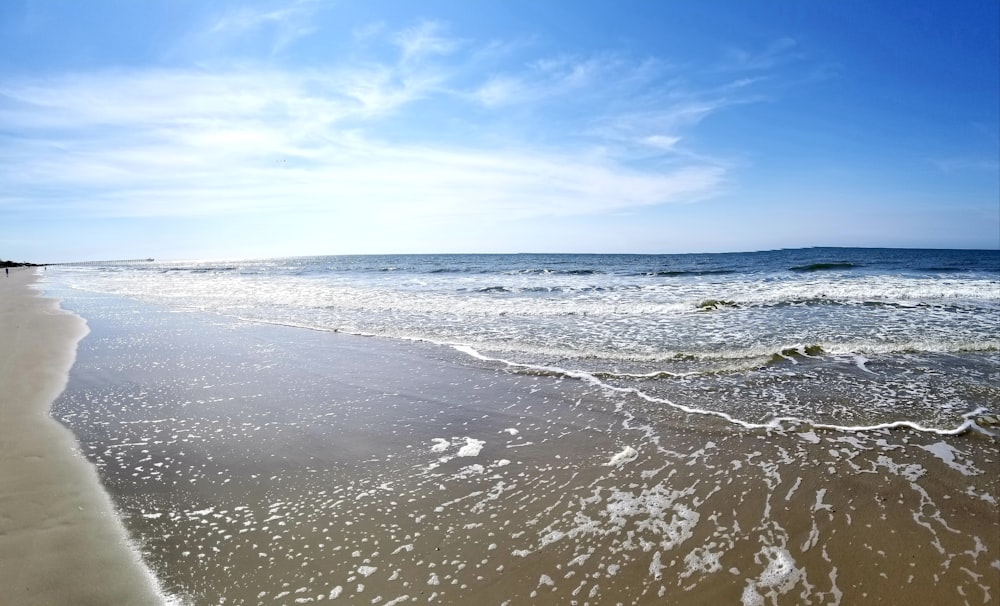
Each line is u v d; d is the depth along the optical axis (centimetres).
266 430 596
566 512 418
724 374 813
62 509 421
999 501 426
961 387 736
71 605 311
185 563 353
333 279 3138
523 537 383
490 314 1458
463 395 723
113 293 2384
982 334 1091
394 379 805
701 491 450
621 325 1250
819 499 433
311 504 432
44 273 5384
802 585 326
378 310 1571
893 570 339
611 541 377
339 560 357
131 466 502
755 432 582
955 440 556
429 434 585
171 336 1175
